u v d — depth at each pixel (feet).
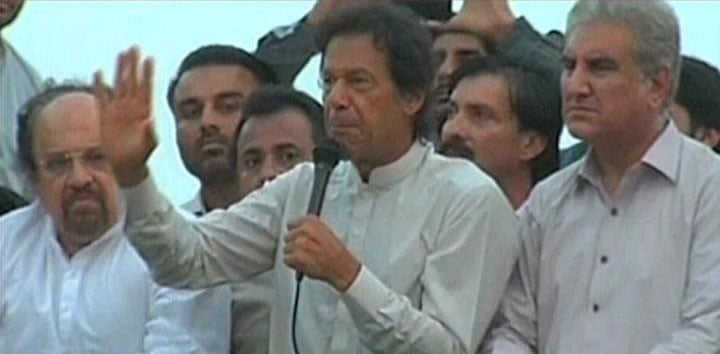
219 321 27.30
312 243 23.58
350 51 24.50
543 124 28.35
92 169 27.61
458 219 24.39
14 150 32.14
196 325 27.20
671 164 24.41
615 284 24.32
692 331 23.80
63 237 27.78
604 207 24.63
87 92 28.07
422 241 24.40
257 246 25.09
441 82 29.84
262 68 31.12
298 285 24.66
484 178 24.67
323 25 25.07
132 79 23.61
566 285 24.63
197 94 30.68
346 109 24.41
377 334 23.70
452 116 28.60
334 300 24.63
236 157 29.81
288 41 32.01
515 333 24.76
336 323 24.56
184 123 30.68
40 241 27.84
